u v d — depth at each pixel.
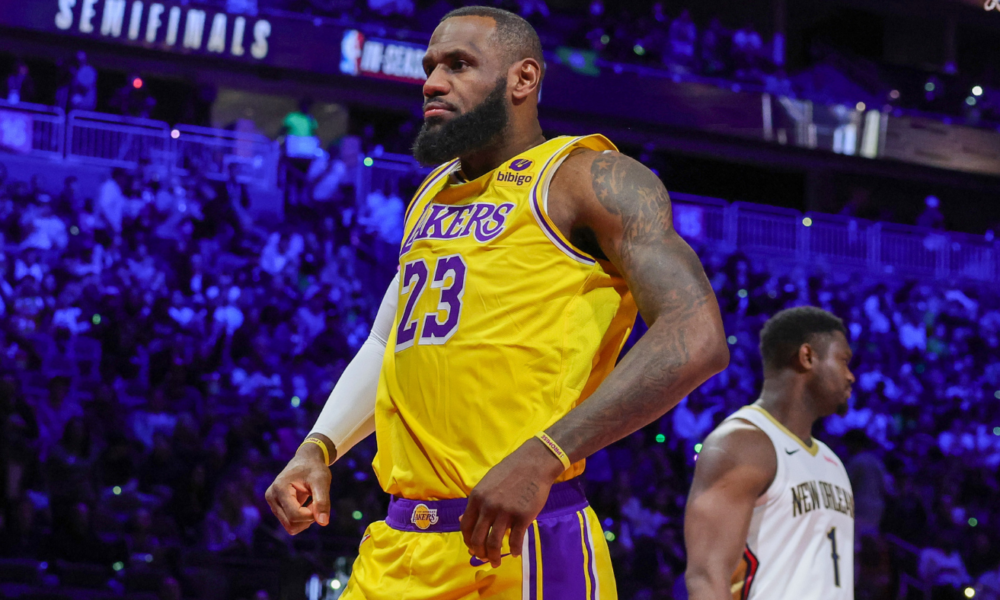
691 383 1.60
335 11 14.81
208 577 7.43
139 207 12.52
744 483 2.75
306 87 14.87
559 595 1.72
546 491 1.54
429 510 1.75
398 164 14.74
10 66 14.77
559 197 1.79
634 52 16.22
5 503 7.51
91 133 13.41
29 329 10.45
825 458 2.94
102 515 7.70
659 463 10.31
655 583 8.27
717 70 16.73
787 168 17.91
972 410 14.16
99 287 11.08
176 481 8.17
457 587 1.71
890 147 17.62
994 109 18.56
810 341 2.99
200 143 13.98
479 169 1.94
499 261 1.77
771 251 16.17
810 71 17.41
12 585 7.04
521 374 1.72
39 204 11.77
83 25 13.38
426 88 1.89
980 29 20.38
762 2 19.34
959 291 16.30
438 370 1.76
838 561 2.82
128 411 9.28
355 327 12.40
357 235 13.68
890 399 13.92
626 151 16.86
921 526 9.77
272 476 8.69
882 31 19.98
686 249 1.70
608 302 1.79
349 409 2.08
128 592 7.25
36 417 8.50
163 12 13.76
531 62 1.92
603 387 1.59
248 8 14.21
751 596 2.75
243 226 13.05
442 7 15.51
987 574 9.29
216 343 10.57
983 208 19.59
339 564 6.85
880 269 16.75
